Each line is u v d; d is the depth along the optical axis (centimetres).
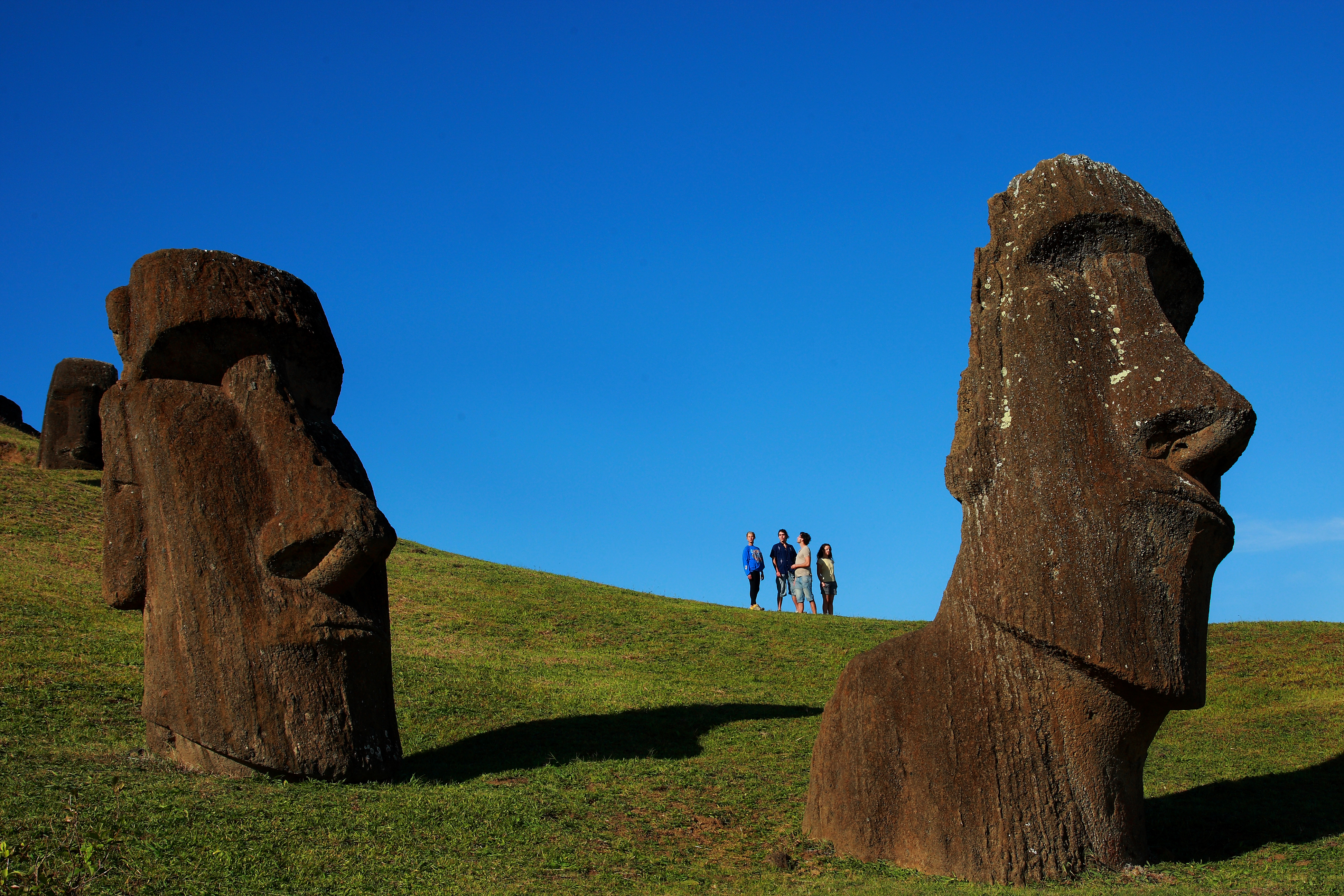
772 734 1238
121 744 959
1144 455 743
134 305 956
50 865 627
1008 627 745
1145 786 1023
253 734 870
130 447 950
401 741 1113
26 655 1213
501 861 737
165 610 908
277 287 981
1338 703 1315
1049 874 716
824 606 2266
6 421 3350
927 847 745
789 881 723
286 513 917
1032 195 793
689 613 2050
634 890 700
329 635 908
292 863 691
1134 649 720
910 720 772
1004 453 770
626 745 1158
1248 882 709
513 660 1630
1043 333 770
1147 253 784
